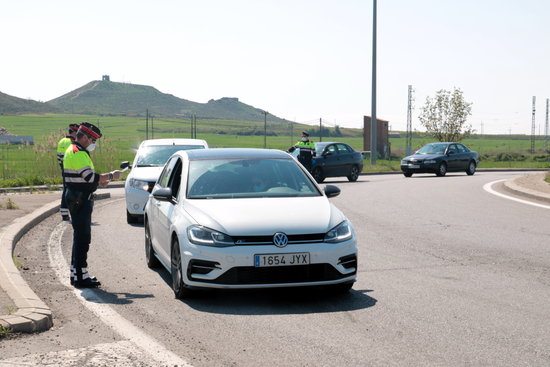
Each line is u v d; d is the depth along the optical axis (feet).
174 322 20.15
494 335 18.57
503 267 28.76
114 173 25.50
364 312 21.26
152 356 16.75
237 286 21.57
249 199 24.38
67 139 45.06
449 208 52.95
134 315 21.01
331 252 22.13
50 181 79.92
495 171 140.15
